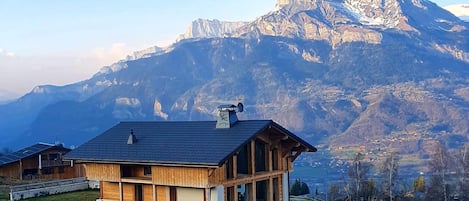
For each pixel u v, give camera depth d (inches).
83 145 1235.9
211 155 1003.9
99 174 1183.6
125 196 1171.3
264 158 1176.2
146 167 1172.5
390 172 3208.7
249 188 1117.7
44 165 2102.6
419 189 3265.3
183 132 1170.6
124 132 1264.8
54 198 1520.7
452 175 3289.9
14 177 2049.7
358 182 3144.7
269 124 1111.0
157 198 1111.0
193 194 1073.5
